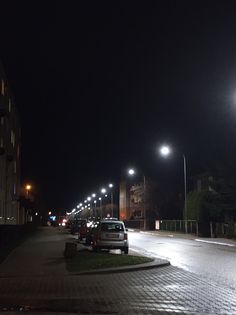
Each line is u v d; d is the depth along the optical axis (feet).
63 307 40.65
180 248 121.29
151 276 61.77
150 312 38.37
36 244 129.29
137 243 145.07
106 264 70.90
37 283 54.80
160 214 338.34
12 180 244.63
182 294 47.21
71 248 82.94
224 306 40.88
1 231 95.86
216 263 80.18
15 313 38.19
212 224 192.03
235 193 191.72
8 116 224.33
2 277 60.03
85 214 612.29
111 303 42.39
